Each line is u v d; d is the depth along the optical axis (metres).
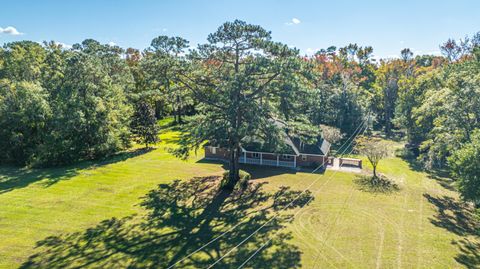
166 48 25.88
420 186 30.09
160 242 19.31
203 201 25.75
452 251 18.44
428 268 16.78
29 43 47.25
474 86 26.66
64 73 37.06
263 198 26.52
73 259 17.33
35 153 35.03
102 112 37.25
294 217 22.89
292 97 25.80
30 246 18.50
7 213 22.59
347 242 19.44
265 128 26.88
